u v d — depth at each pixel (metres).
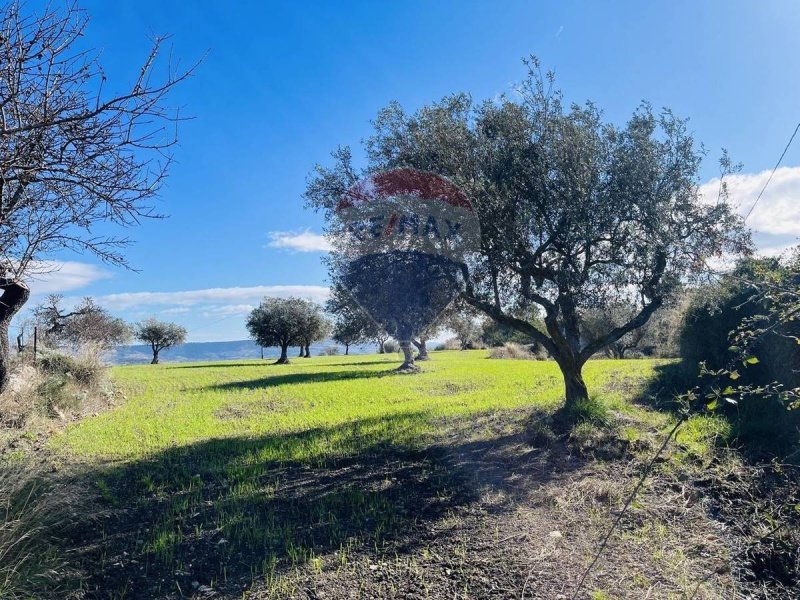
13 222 4.36
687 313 9.52
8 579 3.77
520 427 8.37
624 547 4.44
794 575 4.01
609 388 11.05
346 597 3.87
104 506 5.88
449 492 5.94
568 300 7.62
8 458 8.11
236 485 6.56
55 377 13.64
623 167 7.11
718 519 4.80
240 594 3.96
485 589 3.91
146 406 15.50
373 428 9.70
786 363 6.86
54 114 3.30
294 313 46.09
